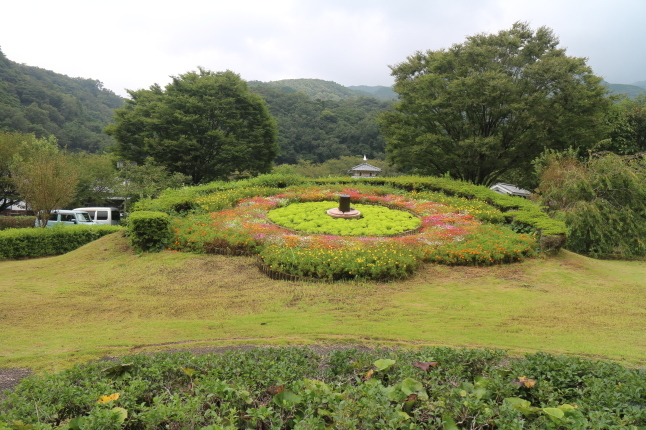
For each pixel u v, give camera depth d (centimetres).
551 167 1573
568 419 286
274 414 320
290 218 1316
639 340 601
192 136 2605
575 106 1895
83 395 326
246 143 2784
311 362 416
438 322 664
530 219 1220
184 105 2620
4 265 1095
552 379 365
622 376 361
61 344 585
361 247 952
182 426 307
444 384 356
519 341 588
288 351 441
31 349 568
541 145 2008
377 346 562
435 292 805
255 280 865
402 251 938
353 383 381
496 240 1048
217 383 330
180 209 1359
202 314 705
